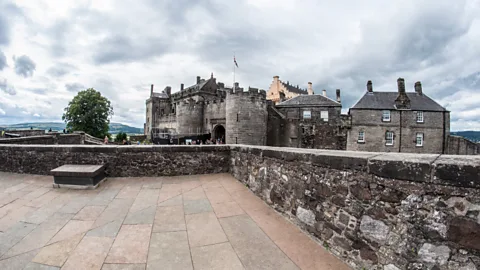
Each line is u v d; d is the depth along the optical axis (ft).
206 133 105.09
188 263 8.07
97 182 17.54
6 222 11.16
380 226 7.06
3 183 17.89
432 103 93.04
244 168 18.04
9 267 7.72
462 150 85.10
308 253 8.66
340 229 8.37
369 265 7.30
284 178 11.99
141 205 13.60
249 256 8.47
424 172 6.03
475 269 5.23
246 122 78.74
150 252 8.74
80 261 8.12
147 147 20.56
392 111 89.92
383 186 7.00
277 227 10.80
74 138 58.29
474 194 5.24
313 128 92.94
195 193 15.90
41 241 9.43
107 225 10.96
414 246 6.23
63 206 13.32
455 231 5.52
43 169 20.63
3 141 30.96
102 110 116.06
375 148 90.38
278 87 167.84
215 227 10.82
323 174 9.23
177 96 160.76
